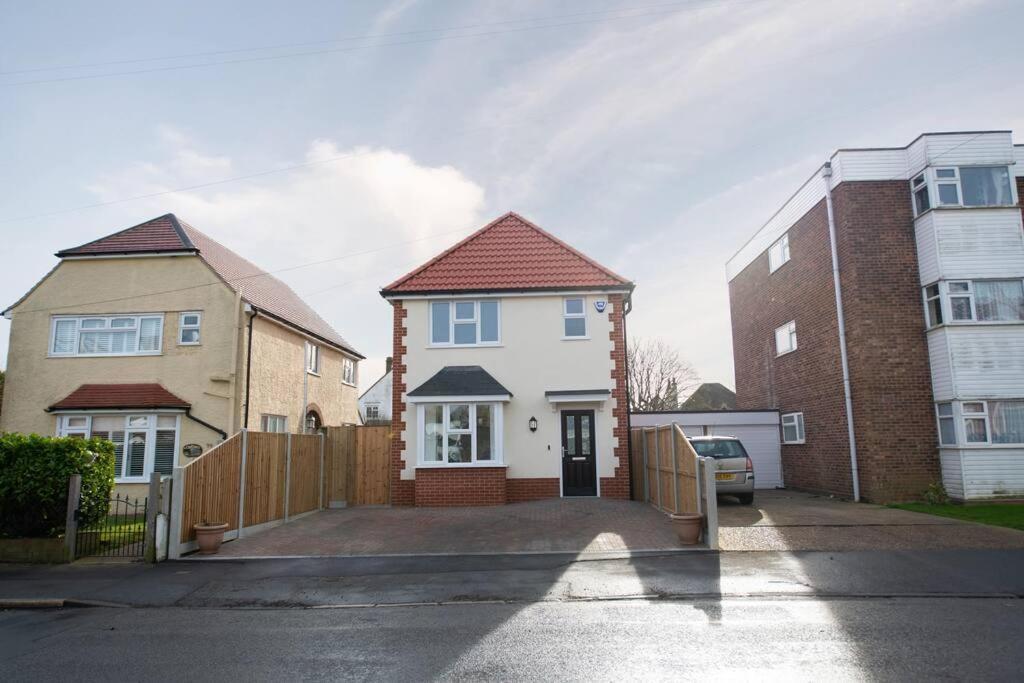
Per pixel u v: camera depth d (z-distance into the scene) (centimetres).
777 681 554
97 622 820
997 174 1794
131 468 1888
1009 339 1723
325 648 682
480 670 601
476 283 1838
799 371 2217
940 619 732
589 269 1862
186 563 1134
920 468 1755
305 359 2452
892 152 1888
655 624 734
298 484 1598
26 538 1165
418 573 1028
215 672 615
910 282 1833
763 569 981
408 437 1752
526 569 1027
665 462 1455
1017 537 1172
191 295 1994
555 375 1780
